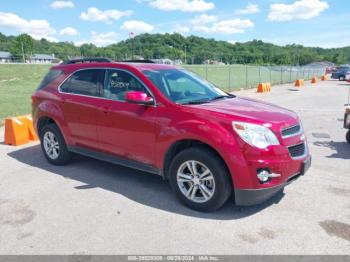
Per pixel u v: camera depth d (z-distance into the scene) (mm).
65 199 4277
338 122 9820
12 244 3250
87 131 4992
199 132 3705
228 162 3561
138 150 4383
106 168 5512
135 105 4359
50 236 3387
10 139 7180
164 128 4020
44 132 5703
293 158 3736
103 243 3250
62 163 5637
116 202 4184
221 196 3721
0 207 4055
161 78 4516
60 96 5359
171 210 3961
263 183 3564
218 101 4391
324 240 3279
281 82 33219
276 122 3713
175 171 4023
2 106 14117
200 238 3334
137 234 3412
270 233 3422
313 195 4344
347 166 5547
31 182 4883
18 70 38594
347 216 3771
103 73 4871
